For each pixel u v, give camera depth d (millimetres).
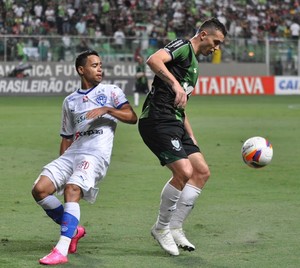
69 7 126688
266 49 123938
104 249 22438
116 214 28141
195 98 113750
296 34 135875
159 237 21734
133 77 116875
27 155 45688
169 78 21188
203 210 28797
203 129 63344
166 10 132000
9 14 122750
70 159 21844
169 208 21547
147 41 117250
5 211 28516
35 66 114250
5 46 113188
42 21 124062
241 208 29219
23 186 34562
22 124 67062
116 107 22031
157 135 21781
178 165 21547
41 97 112062
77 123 22062
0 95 113312
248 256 21547
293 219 27047
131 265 20500
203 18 132625
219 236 24266
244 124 68500
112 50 116188
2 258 21156
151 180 36531
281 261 20953
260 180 36562
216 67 122562
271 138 56500
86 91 22172
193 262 20875
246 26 133750
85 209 29094
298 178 37312
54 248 20703
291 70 125188
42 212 28344
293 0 142875
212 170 39844
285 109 89875
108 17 128375
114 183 35594
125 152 47469
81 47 115062
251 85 123938
